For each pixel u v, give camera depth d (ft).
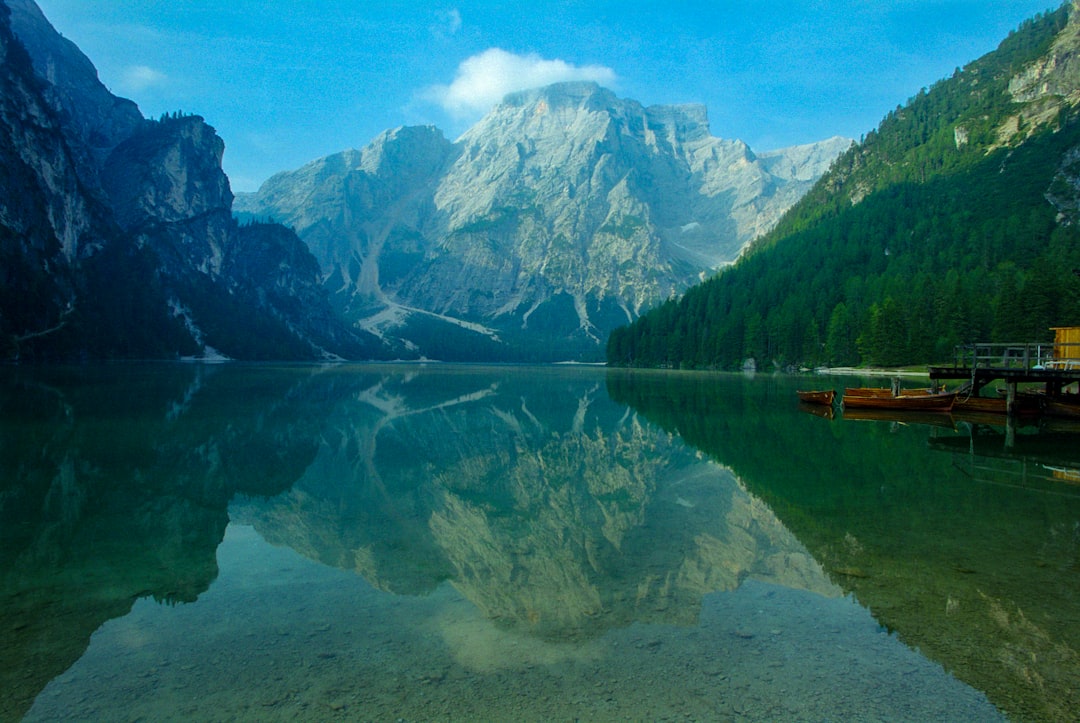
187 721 29.04
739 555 55.01
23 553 54.54
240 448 115.44
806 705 30.55
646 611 42.45
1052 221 483.51
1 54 595.47
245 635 38.27
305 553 56.18
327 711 29.89
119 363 504.43
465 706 30.35
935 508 72.90
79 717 29.27
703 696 31.37
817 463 104.83
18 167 539.29
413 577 49.65
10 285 457.68
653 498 79.66
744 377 405.18
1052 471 96.32
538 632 38.91
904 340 378.53
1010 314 328.08
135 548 56.65
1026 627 39.50
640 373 493.77
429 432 146.30
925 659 35.27
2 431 122.83
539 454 115.96
